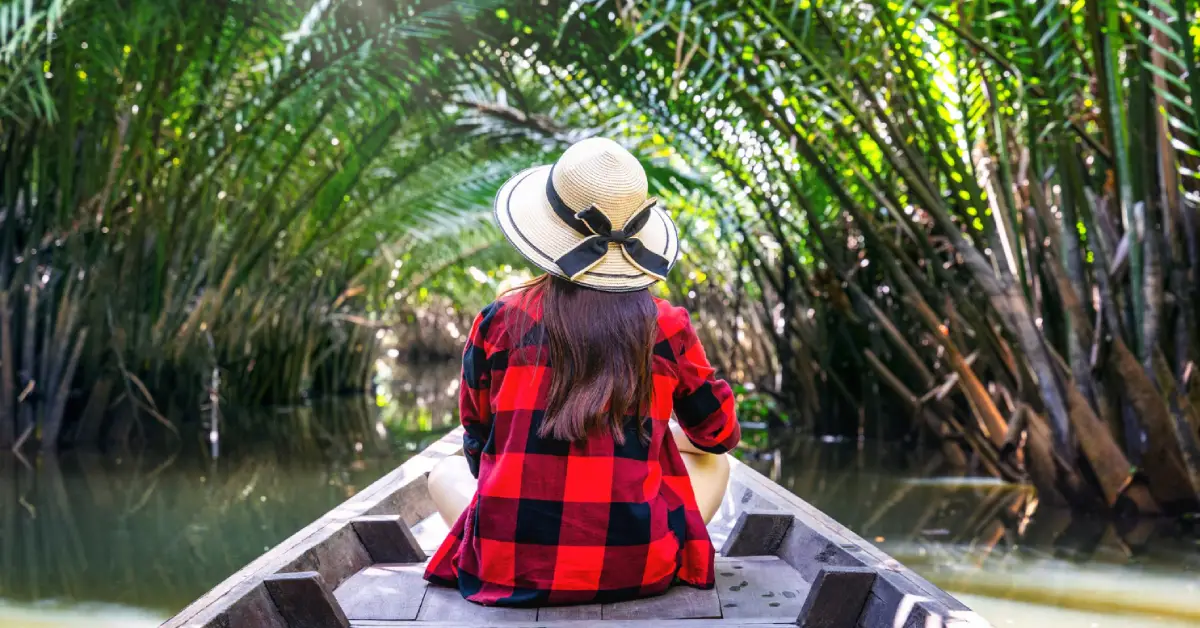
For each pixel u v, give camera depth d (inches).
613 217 88.5
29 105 300.7
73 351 319.9
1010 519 203.0
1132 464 210.7
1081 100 218.1
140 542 180.9
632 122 343.0
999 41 218.7
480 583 89.6
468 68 335.9
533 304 89.6
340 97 333.1
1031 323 217.2
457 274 753.0
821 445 335.3
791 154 309.4
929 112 229.8
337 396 595.2
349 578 96.6
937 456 304.0
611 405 86.0
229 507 217.8
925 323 251.0
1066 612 132.3
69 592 145.4
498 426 89.5
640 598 89.8
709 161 327.3
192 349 360.8
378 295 623.8
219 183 352.8
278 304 460.1
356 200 437.7
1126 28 202.4
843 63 218.8
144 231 335.3
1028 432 218.8
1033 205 223.5
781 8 232.4
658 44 267.7
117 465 284.5
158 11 275.4
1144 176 204.8
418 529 125.0
